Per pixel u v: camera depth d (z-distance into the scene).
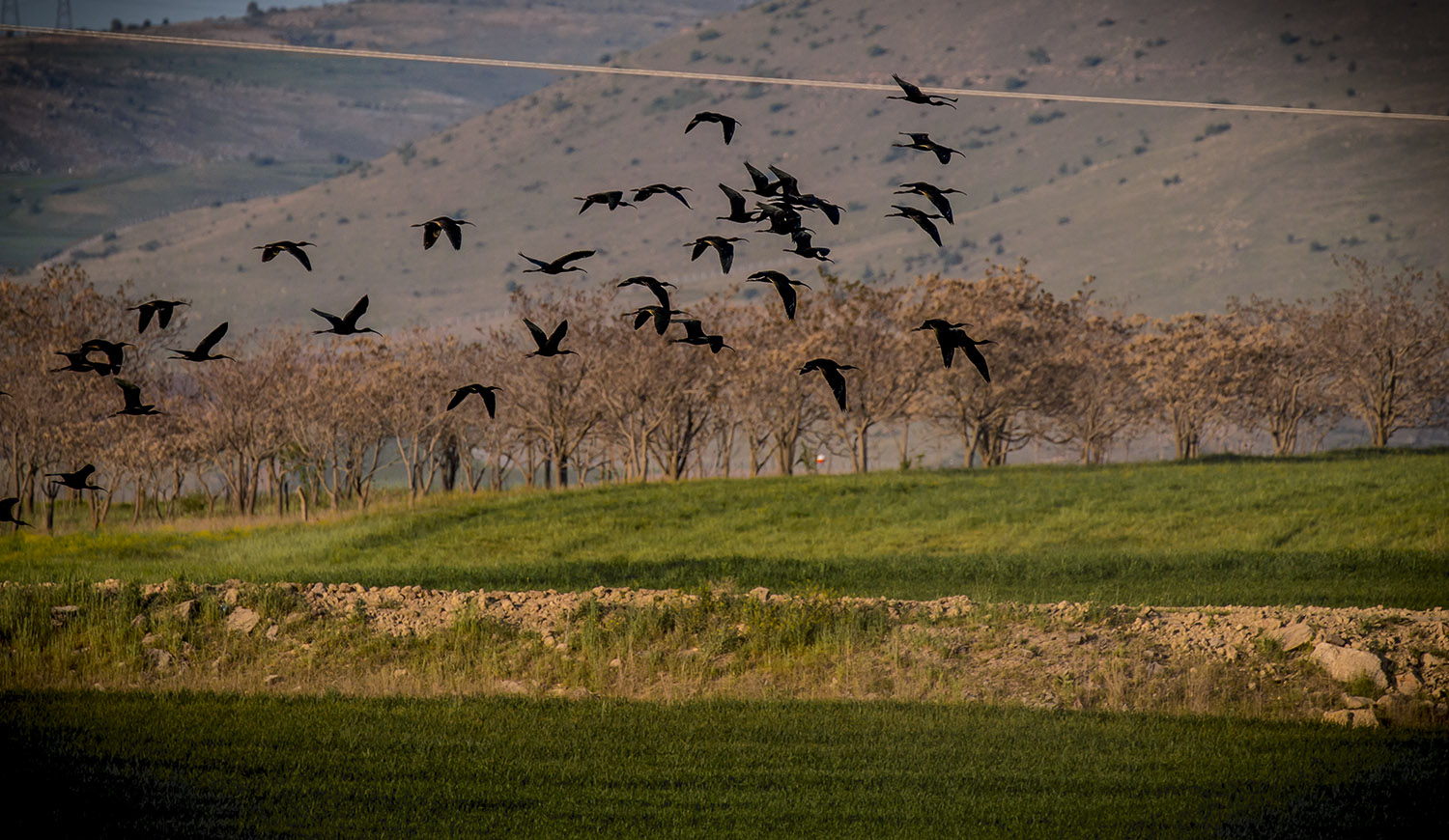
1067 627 21.00
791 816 12.91
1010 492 48.53
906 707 17.70
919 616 21.86
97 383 57.22
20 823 12.37
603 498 49.91
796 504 47.97
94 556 39.75
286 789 13.66
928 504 46.88
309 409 58.56
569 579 29.59
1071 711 17.47
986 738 16.02
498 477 63.34
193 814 12.80
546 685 20.16
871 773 14.41
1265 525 39.62
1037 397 64.94
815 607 22.05
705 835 12.34
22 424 55.88
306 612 22.70
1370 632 19.80
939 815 12.97
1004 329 63.22
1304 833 12.49
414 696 18.70
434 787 13.80
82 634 21.59
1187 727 16.55
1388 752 15.23
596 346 60.09
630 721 16.81
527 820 12.79
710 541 42.06
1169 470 53.91
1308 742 15.84
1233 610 21.69
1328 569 28.61
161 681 20.20
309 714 17.05
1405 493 42.88
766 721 16.84
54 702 17.61
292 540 43.09
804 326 62.16
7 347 56.50
